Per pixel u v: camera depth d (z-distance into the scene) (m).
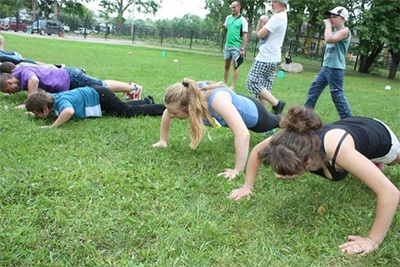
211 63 15.88
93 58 11.64
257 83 5.03
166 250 1.95
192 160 3.17
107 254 1.91
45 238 1.98
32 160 2.85
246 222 2.29
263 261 1.94
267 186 2.84
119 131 3.82
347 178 3.08
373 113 6.45
